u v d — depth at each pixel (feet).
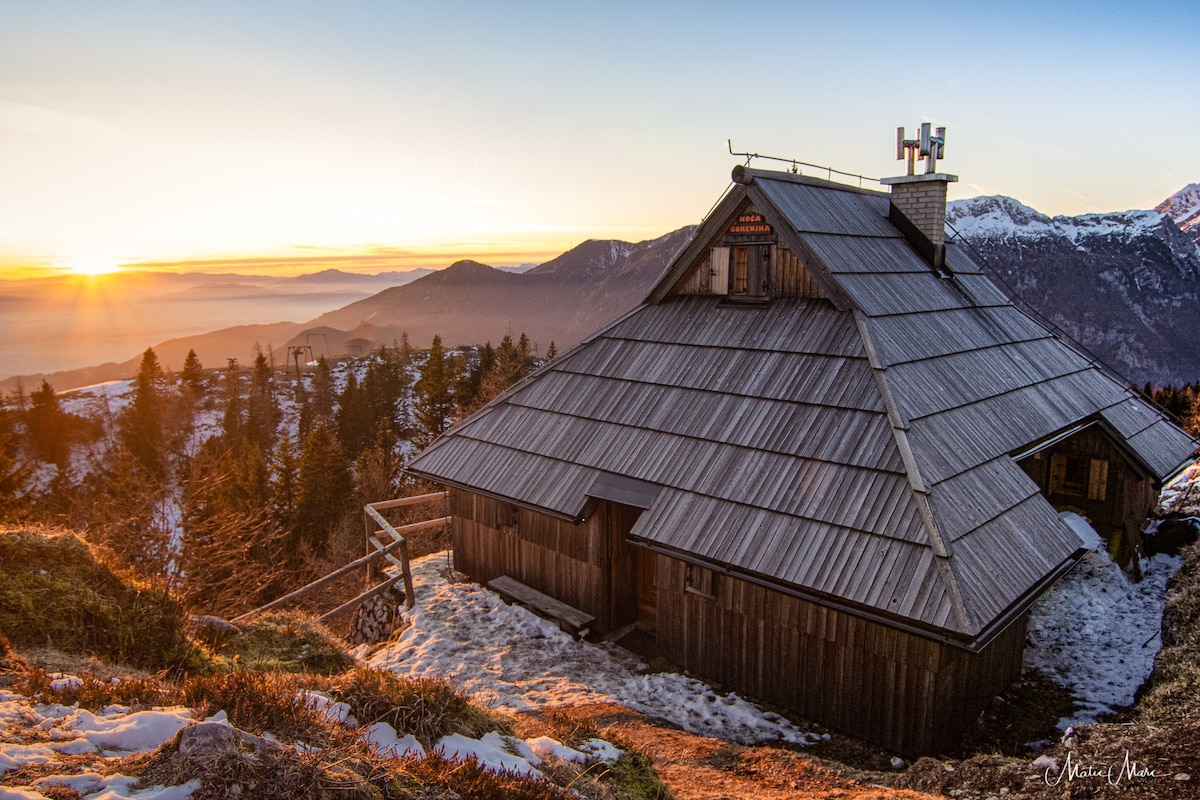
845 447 43.98
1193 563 53.93
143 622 32.27
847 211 63.05
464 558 64.85
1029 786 27.99
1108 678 43.91
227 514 58.59
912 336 52.49
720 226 60.03
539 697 43.75
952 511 39.42
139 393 246.68
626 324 64.44
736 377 53.06
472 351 433.48
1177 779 25.18
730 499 45.14
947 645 34.32
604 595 53.21
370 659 52.01
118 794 15.35
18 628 28.27
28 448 239.50
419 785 19.29
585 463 53.98
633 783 26.63
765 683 43.50
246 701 20.88
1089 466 59.36
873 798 29.04
